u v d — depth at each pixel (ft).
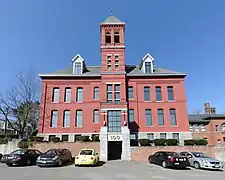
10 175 45.21
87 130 104.63
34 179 40.83
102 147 90.27
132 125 104.17
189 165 62.13
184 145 89.35
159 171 55.11
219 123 169.89
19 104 120.37
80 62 116.06
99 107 107.76
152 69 114.52
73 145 90.27
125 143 90.74
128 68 122.52
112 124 95.96
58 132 104.22
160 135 103.09
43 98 108.17
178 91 108.88
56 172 49.98
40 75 110.22
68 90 111.55
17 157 61.57
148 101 107.96
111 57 108.99
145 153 86.58
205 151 85.51
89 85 111.34
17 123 132.26
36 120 128.16
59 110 107.55
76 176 44.98
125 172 52.44
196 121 171.63
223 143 165.27
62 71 116.88
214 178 45.34
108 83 104.58
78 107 108.06
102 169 56.95
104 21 115.85
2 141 94.17
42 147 89.56
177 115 105.60
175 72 112.98
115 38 114.42
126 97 106.83
